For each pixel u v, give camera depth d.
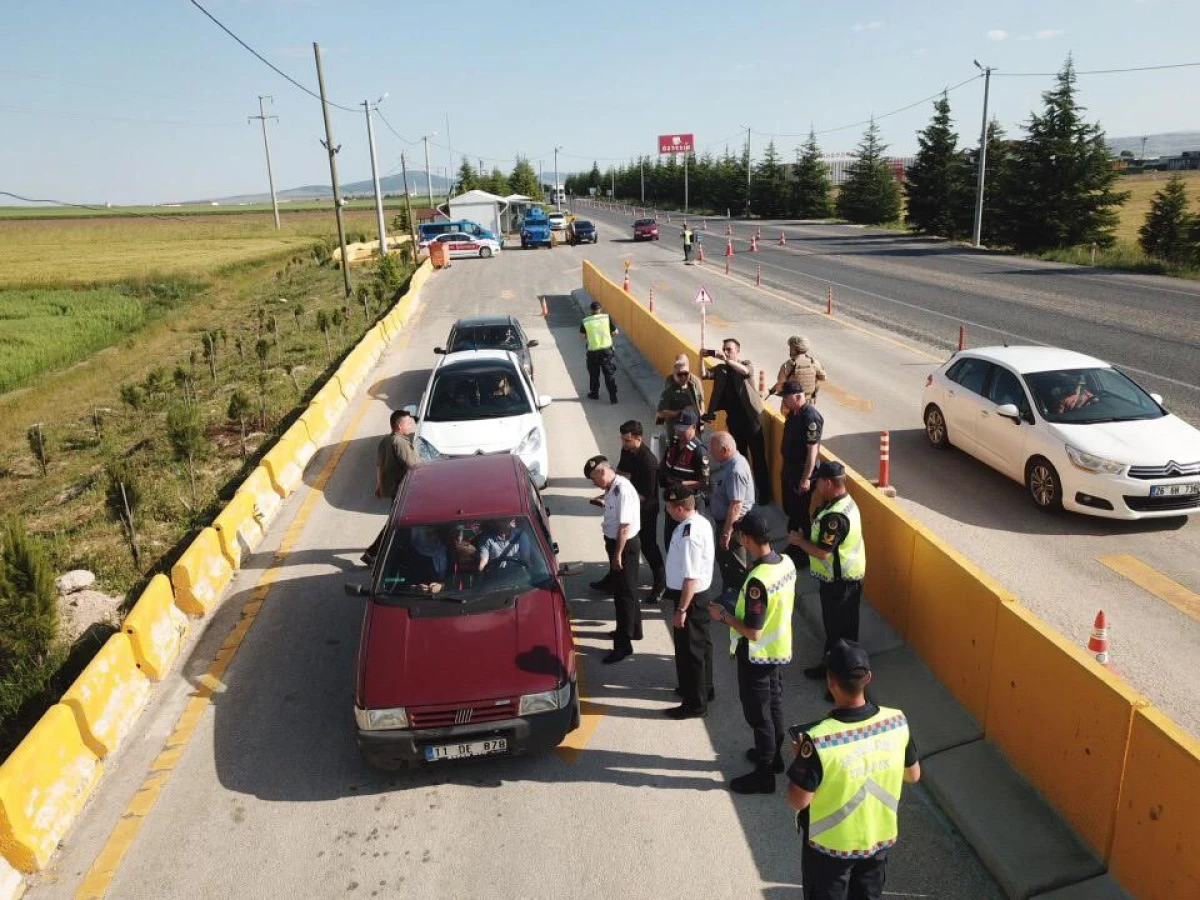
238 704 6.78
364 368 19.34
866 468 11.48
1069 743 4.68
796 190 83.62
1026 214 41.22
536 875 4.88
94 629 8.31
